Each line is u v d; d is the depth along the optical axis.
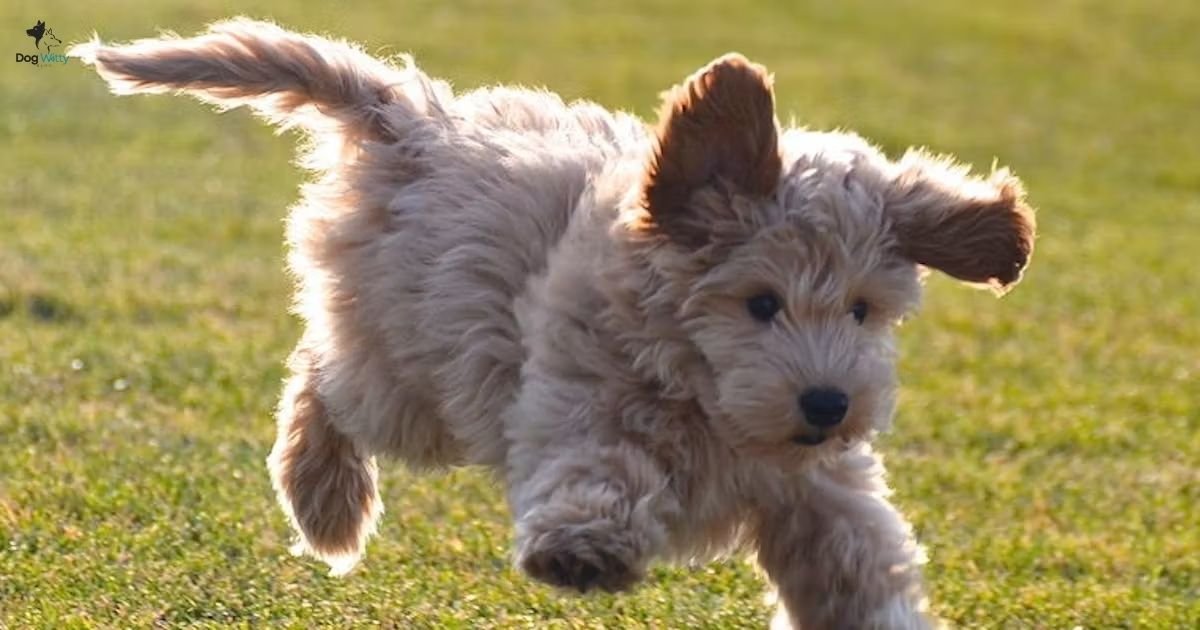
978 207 8.83
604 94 41.28
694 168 8.36
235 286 22.39
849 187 8.49
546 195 9.30
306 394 11.05
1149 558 13.70
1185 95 49.19
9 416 15.24
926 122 42.69
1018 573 13.14
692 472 8.66
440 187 9.77
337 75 10.69
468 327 9.25
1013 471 16.45
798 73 47.09
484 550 12.51
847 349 8.24
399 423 10.09
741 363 8.22
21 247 23.56
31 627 10.20
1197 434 18.66
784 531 9.02
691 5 55.09
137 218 26.72
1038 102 46.75
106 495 12.99
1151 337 24.20
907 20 55.88
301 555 11.91
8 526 12.12
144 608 10.73
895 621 8.77
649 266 8.42
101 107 36.22
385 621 10.85
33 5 42.03
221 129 35.41
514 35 47.94
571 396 8.52
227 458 14.48
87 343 18.39
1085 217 34.59
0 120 34.12
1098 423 18.73
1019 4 59.28
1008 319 24.70
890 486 15.54
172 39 10.89
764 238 8.25
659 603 11.61
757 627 11.21
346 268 10.18
